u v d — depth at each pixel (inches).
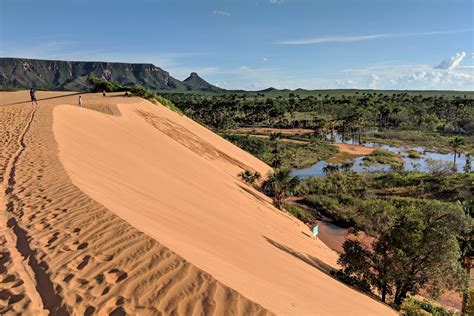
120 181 447.2
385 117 4178.2
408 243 621.3
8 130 659.4
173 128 1425.9
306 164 2349.9
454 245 615.8
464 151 2800.2
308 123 4210.1
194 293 193.0
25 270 208.5
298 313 216.7
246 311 185.6
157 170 632.4
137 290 191.6
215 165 1181.7
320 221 1320.1
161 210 378.0
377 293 702.5
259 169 1555.1
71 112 922.1
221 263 264.7
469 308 677.9
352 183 1759.4
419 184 1684.3
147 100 1742.1
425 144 3164.4
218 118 4232.3
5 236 250.1
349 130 3737.7
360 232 1154.0
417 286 647.8
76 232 252.8
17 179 369.1
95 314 172.7
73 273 203.9
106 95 1991.9
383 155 2640.3
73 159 475.2
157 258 221.5
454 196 1488.7
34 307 177.0
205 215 450.0
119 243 237.6
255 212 724.0
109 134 827.4
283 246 557.9
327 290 367.6
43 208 295.7
